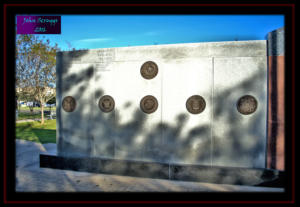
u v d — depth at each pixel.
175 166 5.35
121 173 5.73
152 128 5.54
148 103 5.54
